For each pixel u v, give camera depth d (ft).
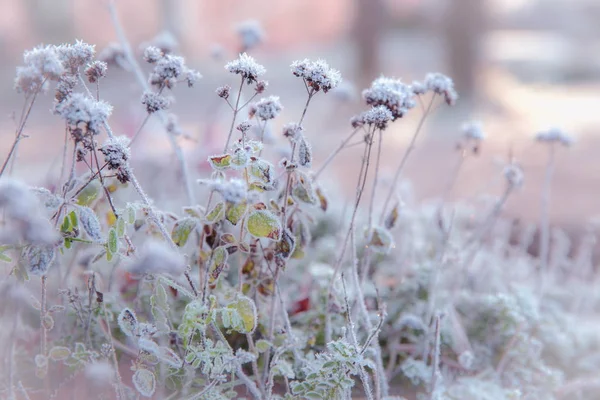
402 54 17.75
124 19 16.88
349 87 2.89
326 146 7.17
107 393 2.13
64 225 2.03
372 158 6.17
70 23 17.65
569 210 4.74
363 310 2.20
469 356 2.32
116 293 2.34
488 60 13.21
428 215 3.06
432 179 5.82
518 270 2.91
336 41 19.98
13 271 2.03
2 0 17.33
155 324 2.07
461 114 10.61
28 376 2.20
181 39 16.12
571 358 2.60
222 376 2.07
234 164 2.04
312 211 2.97
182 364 2.10
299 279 2.71
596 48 17.75
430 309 2.42
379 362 2.24
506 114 10.97
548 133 2.61
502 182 4.66
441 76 2.29
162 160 3.10
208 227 2.20
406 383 2.39
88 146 2.00
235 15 18.38
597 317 2.86
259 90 2.14
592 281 3.14
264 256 2.21
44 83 2.04
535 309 2.47
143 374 2.03
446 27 12.47
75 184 2.06
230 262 2.61
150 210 2.05
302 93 11.46
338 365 2.07
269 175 2.07
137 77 2.54
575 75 15.47
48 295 2.31
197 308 2.04
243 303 2.07
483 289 2.75
